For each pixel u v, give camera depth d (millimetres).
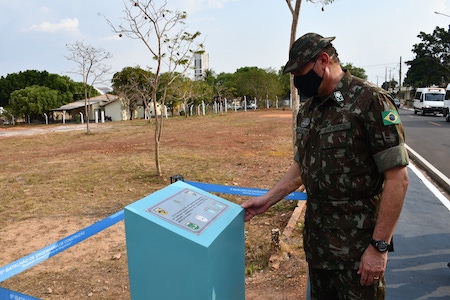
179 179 2543
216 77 58469
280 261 3707
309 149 1742
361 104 1585
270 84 49562
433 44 46594
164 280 1609
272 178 7617
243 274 1979
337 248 1689
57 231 5082
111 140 16391
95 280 3727
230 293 1794
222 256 1650
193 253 1509
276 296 3066
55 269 3986
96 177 8211
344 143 1609
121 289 3543
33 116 40594
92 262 4145
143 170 8820
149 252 1615
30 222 5449
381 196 1635
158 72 7855
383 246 1581
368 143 1599
